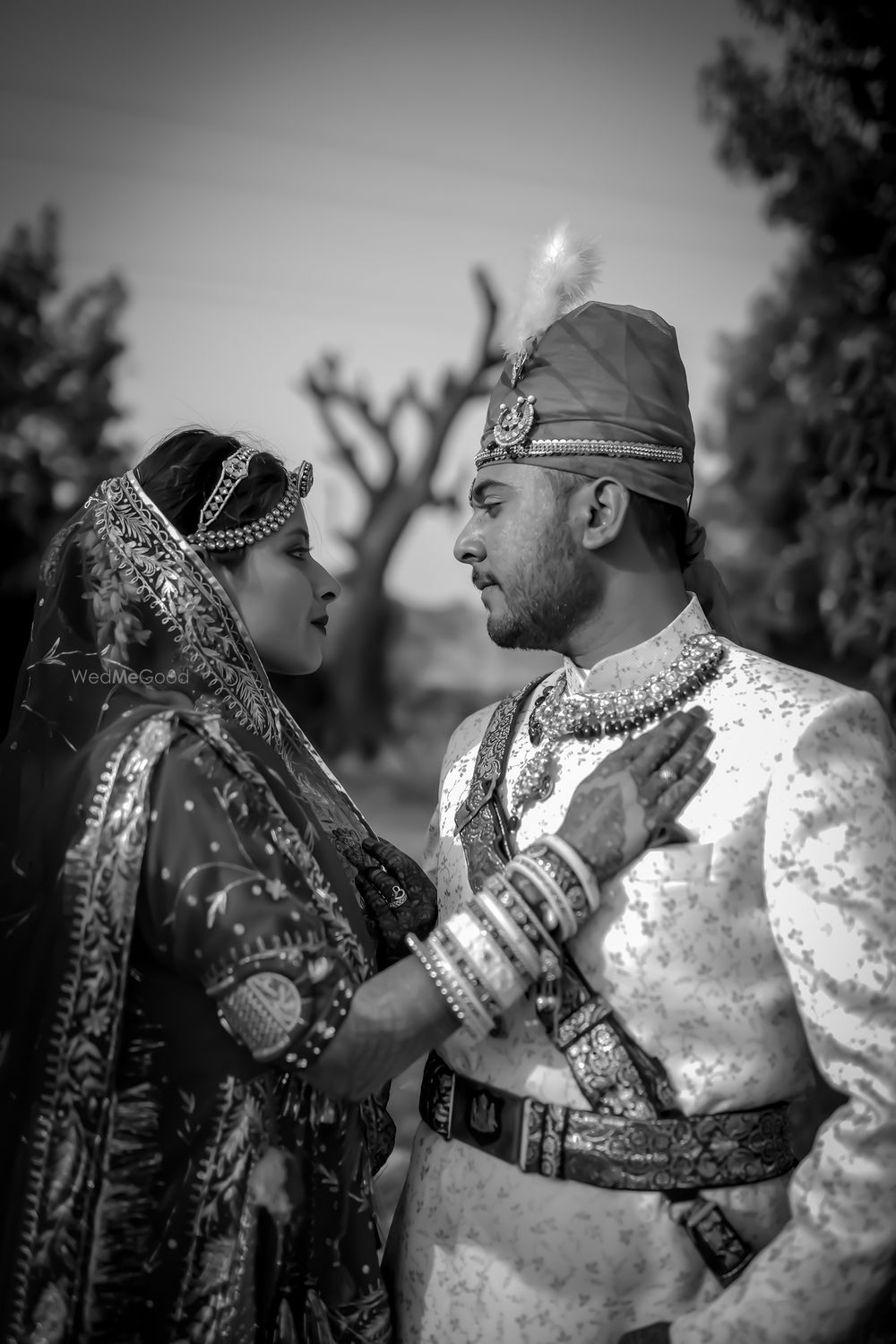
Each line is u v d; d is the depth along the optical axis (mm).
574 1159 1192
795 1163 1256
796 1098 1258
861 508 3004
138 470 1389
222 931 1155
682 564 1404
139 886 1198
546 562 1289
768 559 10086
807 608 8469
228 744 1239
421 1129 1370
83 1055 1202
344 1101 1271
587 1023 1197
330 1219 1274
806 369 10367
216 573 1368
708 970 1173
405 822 10273
